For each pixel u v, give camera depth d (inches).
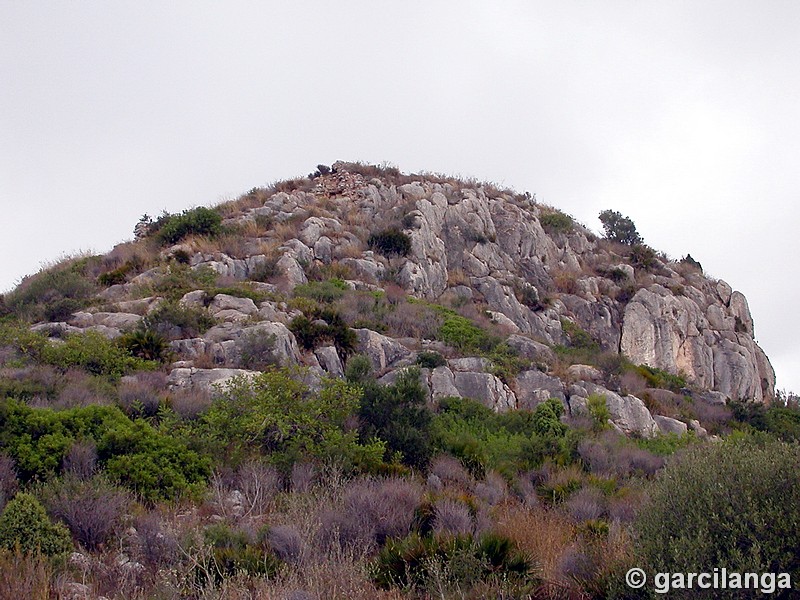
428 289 1333.7
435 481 520.1
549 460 644.1
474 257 1486.2
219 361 795.4
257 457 515.8
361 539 375.9
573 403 943.7
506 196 1760.6
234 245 1227.2
